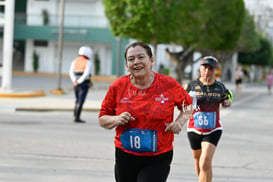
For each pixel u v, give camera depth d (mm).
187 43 40938
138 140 5863
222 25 43812
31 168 10656
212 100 8797
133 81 5914
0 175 9867
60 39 33188
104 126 5902
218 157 12820
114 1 36781
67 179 9758
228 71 85750
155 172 5891
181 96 6047
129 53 5766
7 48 28719
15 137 14742
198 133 8852
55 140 14508
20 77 54469
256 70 111312
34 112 22844
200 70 9031
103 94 34844
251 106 32406
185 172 10844
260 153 13727
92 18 59750
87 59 18484
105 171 10625
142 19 35500
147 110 5824
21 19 60938
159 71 63406
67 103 26344
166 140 5984
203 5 37688
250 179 10398
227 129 19188
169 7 35500
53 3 62781
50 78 55812
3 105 23766
